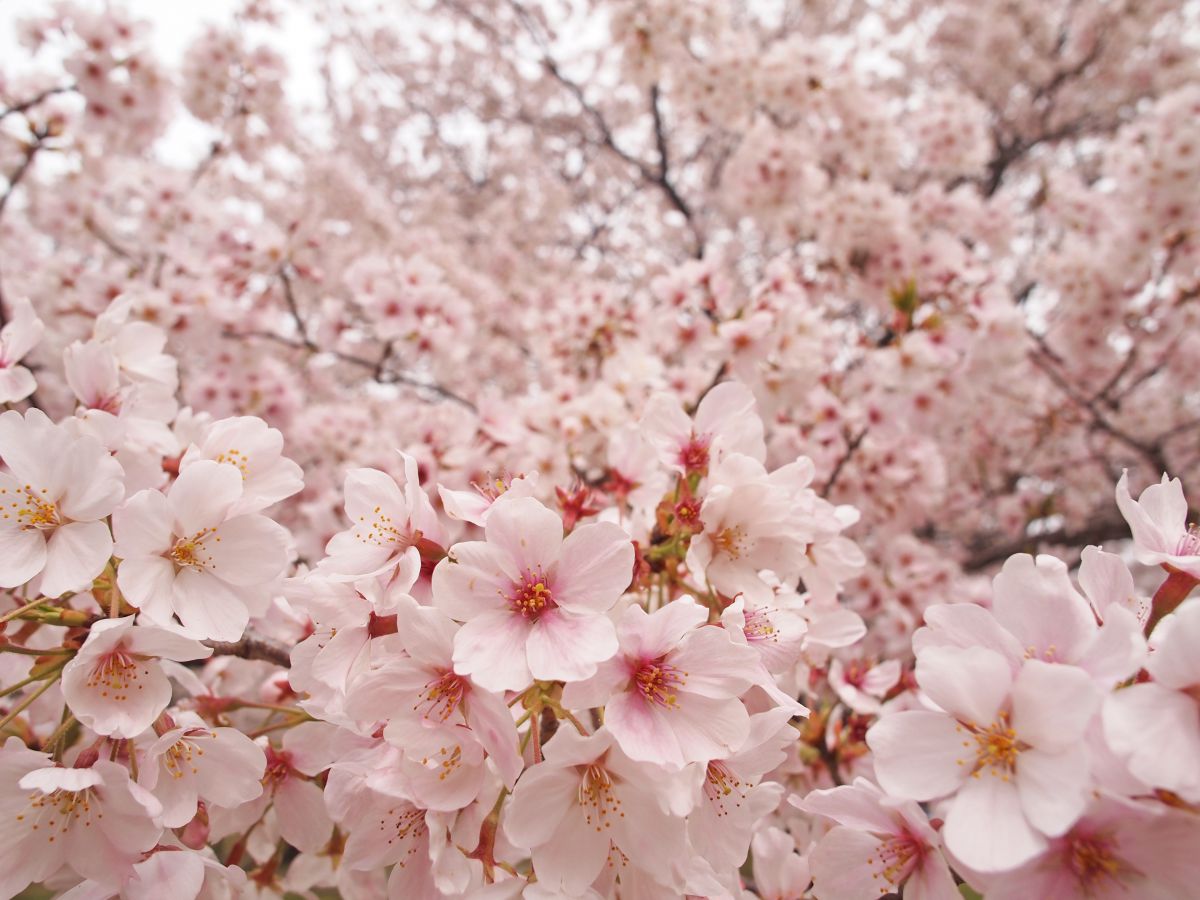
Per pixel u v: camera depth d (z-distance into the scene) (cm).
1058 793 104
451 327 488
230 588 160
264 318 515
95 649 137
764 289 401
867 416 454
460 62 1055
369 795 153
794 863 195
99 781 132
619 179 1041
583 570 138
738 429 183
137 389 203
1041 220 837
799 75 567
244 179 739
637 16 557
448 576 136
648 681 134
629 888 135
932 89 1029
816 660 221
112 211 649
